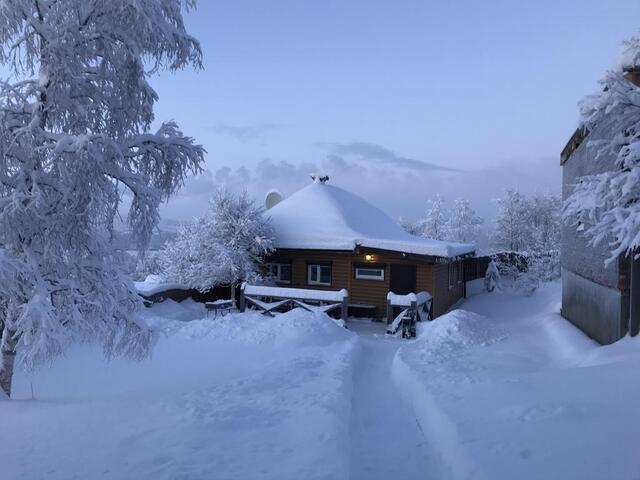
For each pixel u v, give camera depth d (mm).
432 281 17422
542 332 13602
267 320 13430
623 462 3715
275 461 4199
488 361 9664
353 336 13289
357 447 5516
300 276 19453
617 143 7871
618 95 7363
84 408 6227
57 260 7086
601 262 10688
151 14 6801
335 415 5609
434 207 45938
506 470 3871
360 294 18281
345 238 18375
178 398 6500
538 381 6465
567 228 14859
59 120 7188
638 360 6746
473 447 4414
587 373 6477
